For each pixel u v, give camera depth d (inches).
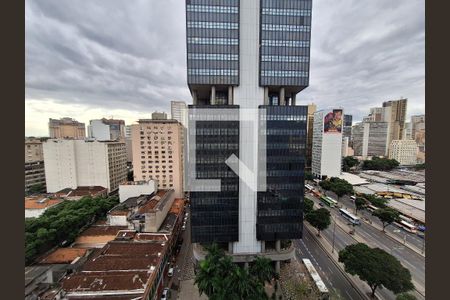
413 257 2568.9
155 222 2701.8
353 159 7829.7
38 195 4202.8
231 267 1708.9
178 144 4397.1
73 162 4517.7
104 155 4618.6
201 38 2199.8
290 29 2256.4
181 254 2775.6
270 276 1879.9
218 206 2338.8
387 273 1752.0
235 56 2242.9
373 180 6092.5
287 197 2372.0
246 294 1587.1
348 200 4857.3
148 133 4343.0
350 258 1994.3
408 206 3917.3
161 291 2054.6
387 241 2970.0
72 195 4057.6
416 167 7578.7
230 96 2337.6
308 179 6402.6
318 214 3122.5
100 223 3149.6
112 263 1937.7
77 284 1647.4
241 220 2393.0
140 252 2165.4
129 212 3056.1
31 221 2640.3
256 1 2219.5
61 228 2564.0
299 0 2228.1
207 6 2172.7
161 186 4416.8
